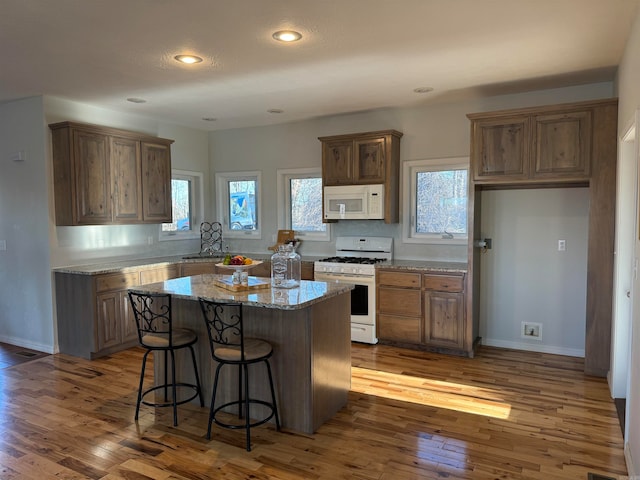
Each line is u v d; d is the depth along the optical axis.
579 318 4.56
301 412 3.02
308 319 2.95
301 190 6.14
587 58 3.58
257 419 3.22
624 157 3.46
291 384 3.05
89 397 3.62
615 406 3.38
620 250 3.46
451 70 3.87
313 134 5.90
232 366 3.29
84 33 3.01
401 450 2.78
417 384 3.85
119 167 5.06
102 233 5.25
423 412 3.31
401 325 4.83
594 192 3.88
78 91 4.45
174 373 3.14
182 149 6.29
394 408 3.38
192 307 3.43
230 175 6.58
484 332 5.00
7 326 5.14
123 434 3.01
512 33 3.07
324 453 2.75
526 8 2.69
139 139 5.29
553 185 4.58
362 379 3.97
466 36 3.12
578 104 3.87
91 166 4.76
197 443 2.88
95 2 2.56
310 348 2.96
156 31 2.99
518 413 3.28
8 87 4.30
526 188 4.70
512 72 3.93
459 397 3.57
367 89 4.43
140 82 4.16
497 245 4.87
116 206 5.03
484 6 2.66
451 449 2.79
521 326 4.81
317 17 2.80
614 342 3.52
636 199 2.52
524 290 4.77
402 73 3.93
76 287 4.59
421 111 5.18
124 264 5.13
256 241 6.46
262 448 2.82
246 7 2.65
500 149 4.20
